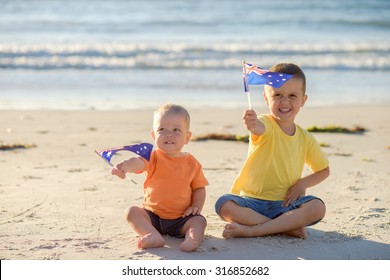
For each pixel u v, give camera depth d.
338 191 8.10
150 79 20.19
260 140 6.51
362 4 43.19
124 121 13.45
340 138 11.89
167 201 6.23
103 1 44.19
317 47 26.36
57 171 9.02
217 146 10.95
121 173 5.97
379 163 9.77
